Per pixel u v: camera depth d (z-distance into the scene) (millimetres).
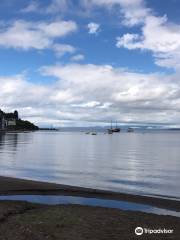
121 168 40969
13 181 25781
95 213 15703
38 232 12766
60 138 168250
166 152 71562
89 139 156625
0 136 175125
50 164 44719
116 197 20844
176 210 17922
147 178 32344
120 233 12945
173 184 28734
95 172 36750
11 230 12977
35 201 19625
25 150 73875
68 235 12531
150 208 18297
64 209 16438
